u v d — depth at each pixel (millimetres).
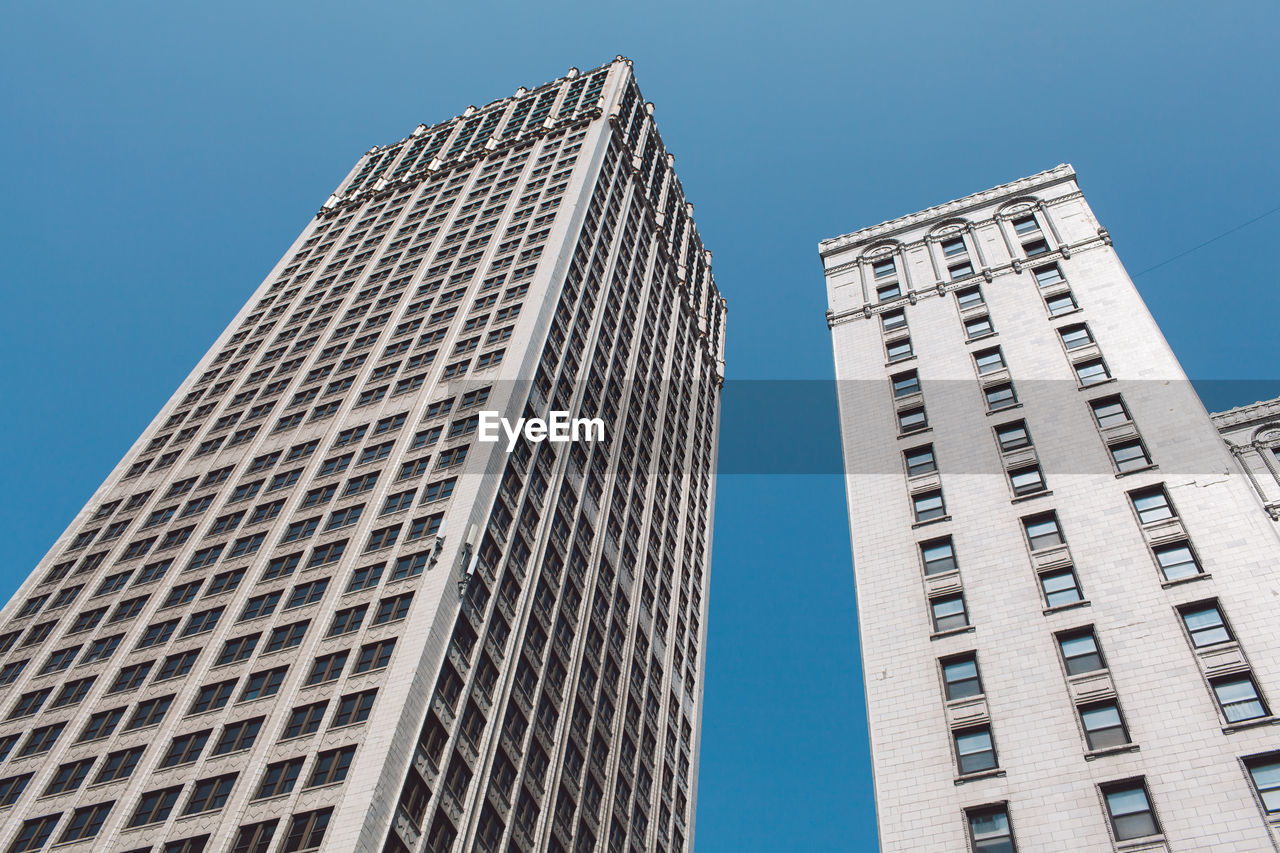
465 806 48000
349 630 52469
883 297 61188
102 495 73000
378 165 118875
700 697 83438
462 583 54031
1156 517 39750
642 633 76000
